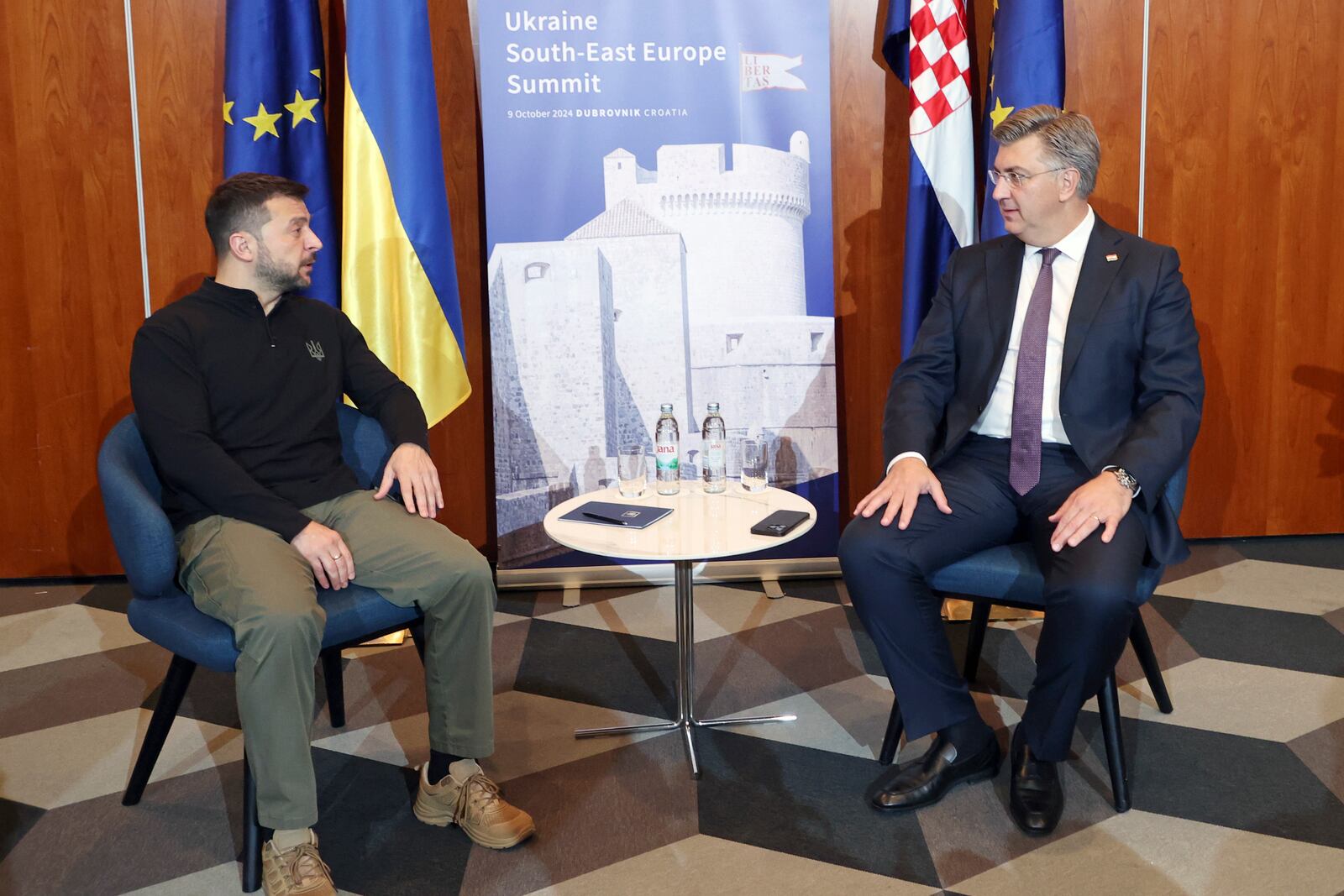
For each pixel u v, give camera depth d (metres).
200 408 2.19
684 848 2.11
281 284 2.33
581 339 3.44
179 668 2.21
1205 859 2.04
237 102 3.12
